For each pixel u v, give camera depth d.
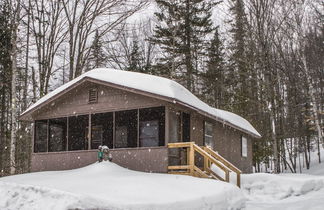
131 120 18.95
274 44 26.28
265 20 24.41
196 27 35.50
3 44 25.39
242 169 24.89
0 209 9.59
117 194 10.19
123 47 39.44
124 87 16.50
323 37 25.03
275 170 23.70
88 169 15.60
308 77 25.03
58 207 8.80
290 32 25.56
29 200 9.57
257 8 24.23
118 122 19.41
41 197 9.48
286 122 35.41
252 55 24.77
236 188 13.17
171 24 33.88
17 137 30.94
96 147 19.80
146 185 11.63
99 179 12.69
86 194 9.14
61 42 28.38
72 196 8.96
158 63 35.41
